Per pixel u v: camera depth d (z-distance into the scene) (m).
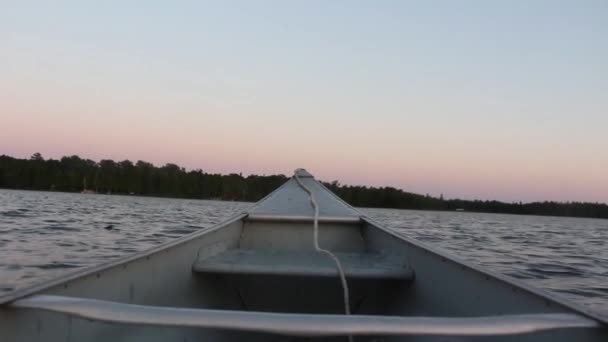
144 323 1.27
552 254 14.98
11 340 1.33
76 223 18.61
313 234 4.20
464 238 19.98
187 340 2.24
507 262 11.95
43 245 11.13
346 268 2.85
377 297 3.10
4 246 10.62
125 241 12.86
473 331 1.26
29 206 30.83
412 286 2.83
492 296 1.93
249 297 3.11
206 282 3.00
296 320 1.29
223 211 38.28
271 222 4.19
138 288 2.15
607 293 7.95
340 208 4.72
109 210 31.78
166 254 2.46
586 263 12.51
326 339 2.40
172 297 2.54
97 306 1.33
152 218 24.91
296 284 3.11
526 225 47.69
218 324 1.26
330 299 3.11
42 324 1.44
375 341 2.42
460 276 2.24
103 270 1.84
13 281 6.85
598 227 51.62
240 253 3.34
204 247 3.09
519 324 1.30
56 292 1.54
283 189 5.82
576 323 1.32
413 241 3.00
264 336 2.52
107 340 1.76
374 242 3.80
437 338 2.01
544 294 1.61
